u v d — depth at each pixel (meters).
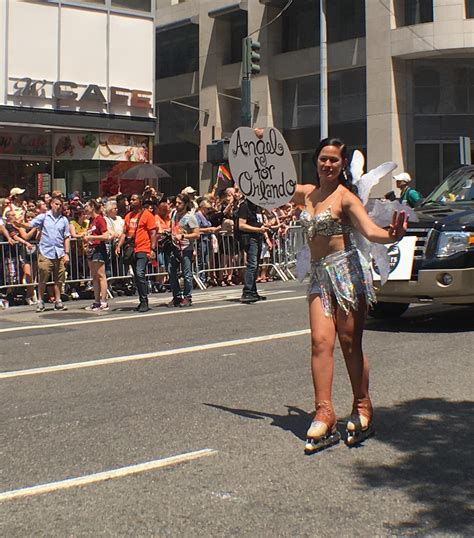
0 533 3.77
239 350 8.30
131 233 12.13
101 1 21.92
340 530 3.74
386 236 4.61
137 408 6.04
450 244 8.62
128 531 3.76
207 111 39.41
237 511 3.98
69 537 3.71
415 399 6.14
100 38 21.98
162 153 42.81
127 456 4.89
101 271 12.41
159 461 4.77
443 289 8.57
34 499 4.21
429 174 32.41
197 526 3.80
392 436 5.23
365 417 5.16
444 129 32.25
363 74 33.59
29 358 8.20
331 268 4.97
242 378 6.97
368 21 32.22
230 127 39.56
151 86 23.08
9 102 20.47
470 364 7.32
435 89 32.34
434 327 9.41
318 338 4.99
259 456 4.84
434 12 30.55
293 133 36.28
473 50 30.61
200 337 9.20
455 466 4.64
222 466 4.67
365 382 5.16
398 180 13.15
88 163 22.55
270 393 6.42
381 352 7.93
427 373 6.99
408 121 32.28
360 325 5.07
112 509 4.04
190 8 40.56
